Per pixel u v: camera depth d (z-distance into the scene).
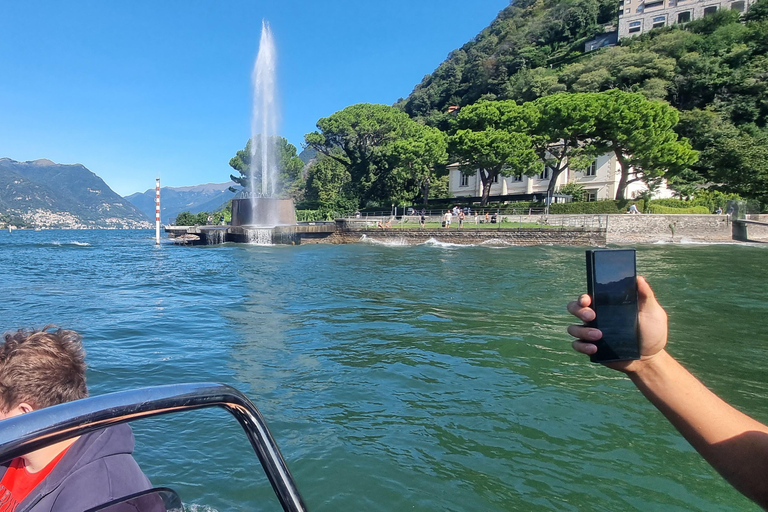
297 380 5.52
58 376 1.53
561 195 46.34
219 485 3.31
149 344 6.94
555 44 108.06
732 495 3.34
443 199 60.00
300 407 4.75
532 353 6.66
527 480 3.50
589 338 1.18
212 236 35.75
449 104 108.19
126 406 1.05
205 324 8.34
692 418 1.17
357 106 59.94
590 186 49.53
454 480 3.49
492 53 112.25
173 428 4.18
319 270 17.09
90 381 5.30
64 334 1.72
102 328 7.88
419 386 5.37
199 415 4.46
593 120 37.75
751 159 44.28
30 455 1.43
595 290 1.19
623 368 1.21
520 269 17.20
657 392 1.19
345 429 4.28
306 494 3.28
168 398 1.13
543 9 120.50
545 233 30.45
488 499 3.27
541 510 3.16
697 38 71.00
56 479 1.36
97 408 1.01
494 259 21.33
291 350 6.74
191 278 14.88
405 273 16.08
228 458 3.68
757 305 10.60
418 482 3.46
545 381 5.55
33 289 12.36
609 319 1.19
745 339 7.73
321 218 57.06
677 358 6.71
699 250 27.17
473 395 5.11
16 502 1.45
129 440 1.57
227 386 1.31
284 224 36.78
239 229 34.62
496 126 45.81
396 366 6.05
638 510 3.16
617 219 35.59
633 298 1.20
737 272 16.56
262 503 3.12
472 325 8.39
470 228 32.81
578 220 36.38
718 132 52.41
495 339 7.41
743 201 41.75
